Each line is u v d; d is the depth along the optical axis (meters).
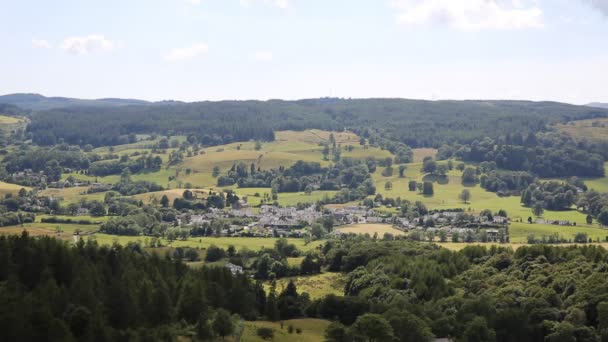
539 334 185.00
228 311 186.75
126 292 165.50
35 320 141.25
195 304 175.88
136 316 164.38
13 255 177.25
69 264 179.00
